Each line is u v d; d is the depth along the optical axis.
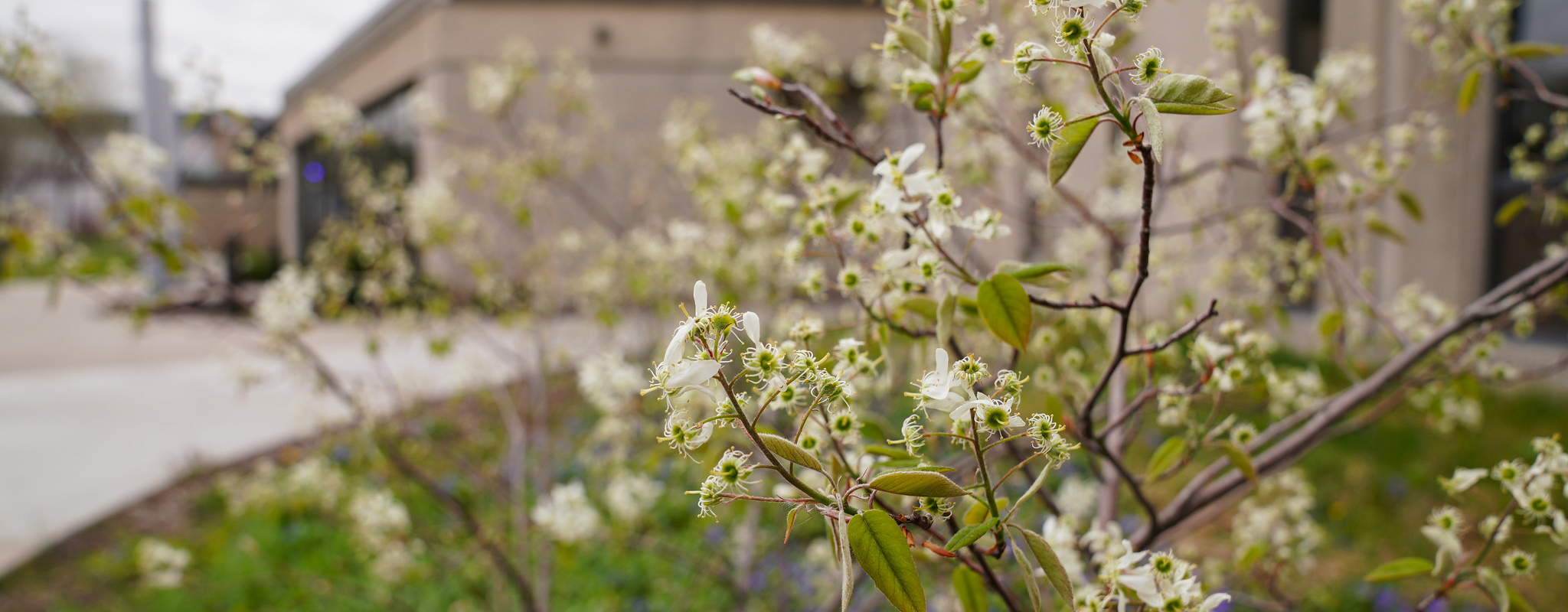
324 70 14.82
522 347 3.98
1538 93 1.93
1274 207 2.01
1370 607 3.11
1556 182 3.61
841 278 1.30
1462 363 1.88
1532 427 4.72
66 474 5.10
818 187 1.52
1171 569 1.02
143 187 2.59
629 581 3.55
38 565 3.92
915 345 1.41
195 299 2.78
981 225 1.12
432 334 3.49
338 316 3.38
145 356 9.14
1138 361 1.69
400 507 2.64
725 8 10.96
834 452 1.09
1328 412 1.66
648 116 11.09
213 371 8.15
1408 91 5.61
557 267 4.20
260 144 3.08
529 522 2.81
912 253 1.18
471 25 10.80
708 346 0.82
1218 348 1.30
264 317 2.51
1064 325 1.89
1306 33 7.01
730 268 3.17
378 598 3.38
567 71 4.30
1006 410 0.85
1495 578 1.20
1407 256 5.98
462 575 3.40
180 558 3.24
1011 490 2.64
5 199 2.71
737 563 3.37
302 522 4.09
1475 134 5.85
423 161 11.09
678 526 3.91
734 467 0.83
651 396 2.69
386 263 3.46
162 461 5.23
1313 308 6.64
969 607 1.22
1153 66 0.84
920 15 1.30
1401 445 4.63
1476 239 5.91
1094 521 1.79
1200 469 4.04
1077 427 1.28
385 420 2.77
